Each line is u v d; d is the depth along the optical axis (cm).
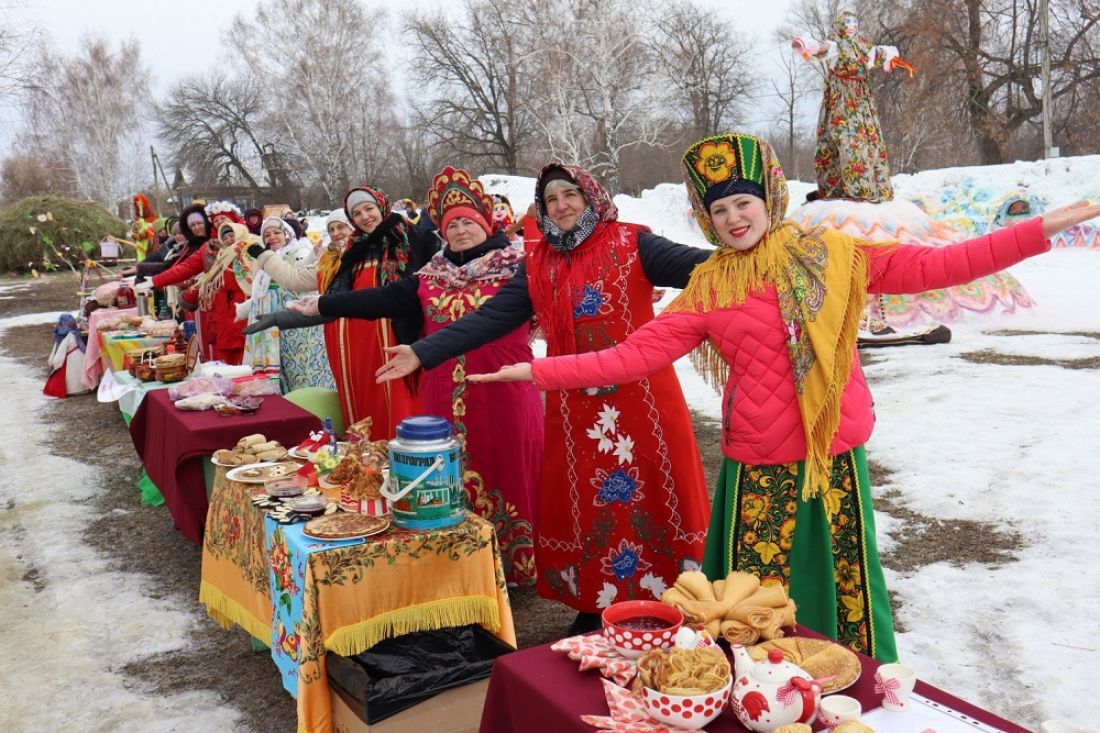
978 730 171
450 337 348
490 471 424
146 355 728
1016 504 514
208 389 530
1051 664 344
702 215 267
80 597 468
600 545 361
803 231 262
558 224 346
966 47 3127
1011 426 668
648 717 179
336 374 563
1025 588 409
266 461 396
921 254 248
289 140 4603
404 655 298
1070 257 1758
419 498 301
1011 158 3562
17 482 698
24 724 344
